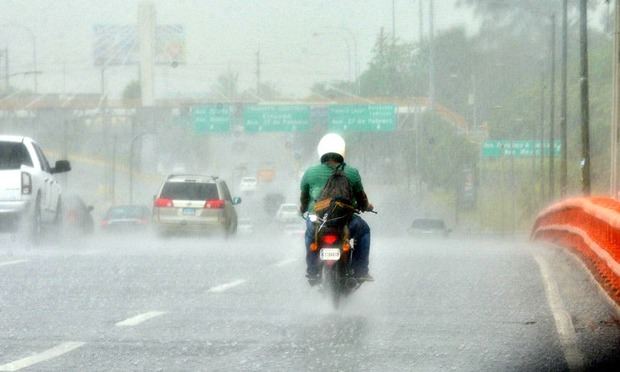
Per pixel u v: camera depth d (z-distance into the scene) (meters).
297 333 22.97
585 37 87.75
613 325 25.14
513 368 19.00
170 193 75.38
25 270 37.19
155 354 20.12
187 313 26.11
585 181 87.75
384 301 29.00
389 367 19.00
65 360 19.36
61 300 28.47
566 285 35.53
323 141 28.19
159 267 39.41
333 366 19.06
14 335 22.31
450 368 18.94
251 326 23.95
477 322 24.88
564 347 21.33
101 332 22.83
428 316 25.91
